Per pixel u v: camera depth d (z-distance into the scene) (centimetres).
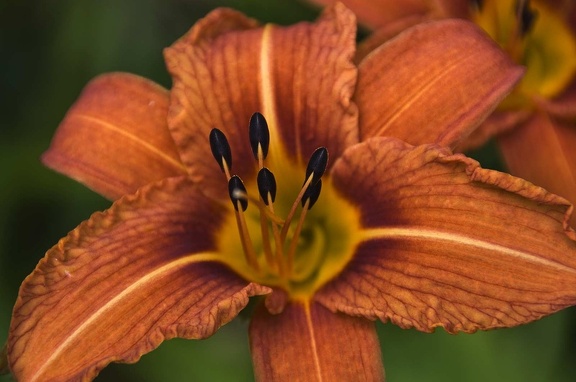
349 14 37
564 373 40
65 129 38
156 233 36
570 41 41
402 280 35
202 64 37
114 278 35
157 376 42
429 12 38
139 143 37
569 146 38
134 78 38
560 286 33
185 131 37
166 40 45
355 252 36
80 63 44
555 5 41
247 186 37
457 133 36
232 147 37
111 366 44
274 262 36
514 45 39
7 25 46
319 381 34
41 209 44
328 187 37
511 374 40
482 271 34
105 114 38
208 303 35
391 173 35
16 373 34
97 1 44
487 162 42
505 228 34
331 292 35
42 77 45
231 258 36
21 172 44
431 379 40
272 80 37
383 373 35
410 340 40
